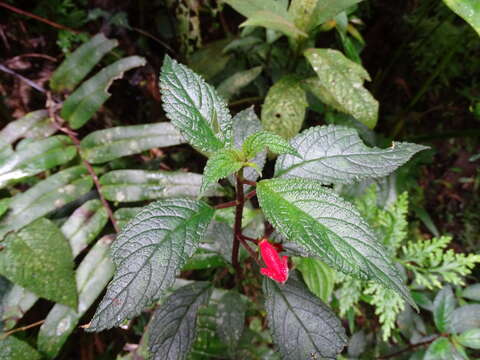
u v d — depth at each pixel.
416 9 0.67
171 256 0.22
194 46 0.62
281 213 0.21
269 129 0.47
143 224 0.22
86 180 0.45
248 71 0.55
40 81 0.55
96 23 0.61
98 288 0.39
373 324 0.54
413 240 0.64
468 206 0.70
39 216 0.41
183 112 0.25
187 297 0.33
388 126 0.73
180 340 0.32
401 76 0.73
